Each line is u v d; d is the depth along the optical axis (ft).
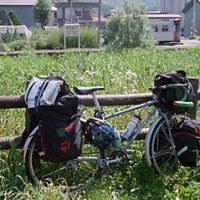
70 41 63.82
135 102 11.25
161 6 190.08
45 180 9.96
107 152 10.36
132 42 50.39
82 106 10.81
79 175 10.44
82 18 134.51
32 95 9.64
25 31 71.56
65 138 9.36
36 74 21.31
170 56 30.48
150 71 22.53
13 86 17.57
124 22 50.55
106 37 53.47
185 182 10.73
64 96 9.53
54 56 31.78
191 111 11.94
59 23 129.08
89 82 18.79
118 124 12.52
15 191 9.64
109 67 22.89
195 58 29.71
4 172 10.02
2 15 106.22
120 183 10.48
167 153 10.94
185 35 132.16
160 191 10.19
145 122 10.96
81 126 10.01
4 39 64.18
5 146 10.50
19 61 27.81
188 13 131.23
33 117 9.77
